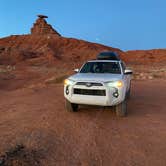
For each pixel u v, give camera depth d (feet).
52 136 17.99
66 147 15.97
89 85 23.21
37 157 13.93
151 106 31.04
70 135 18.51
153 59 347.15
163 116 25.50
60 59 337.52
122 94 23.53
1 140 16.71
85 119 23.65
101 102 23.12
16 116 24.44
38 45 435.53
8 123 21.62
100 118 24.23
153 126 21.57
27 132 18.74
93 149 15.83
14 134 18.16
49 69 172.65
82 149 15.76
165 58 345.10
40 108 28.60
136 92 44.98
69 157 14.40
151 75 89.92
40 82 78.69
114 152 15.44
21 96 39.29
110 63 28.91
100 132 19.54
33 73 134.82
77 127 20.79
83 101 23.70
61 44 441.27
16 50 359.25
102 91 22.99
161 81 70.33
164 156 14.96
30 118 23.54
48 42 440.86
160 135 19.02
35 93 42.60
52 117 24.02
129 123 22.53
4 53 343.46
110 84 23.17
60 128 20.25
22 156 13.69
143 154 15.20
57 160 13.88
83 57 369.71
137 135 18.95
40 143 16.24
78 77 24.95
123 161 14.15
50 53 357.41
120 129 20.52
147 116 25.44
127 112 27.27
